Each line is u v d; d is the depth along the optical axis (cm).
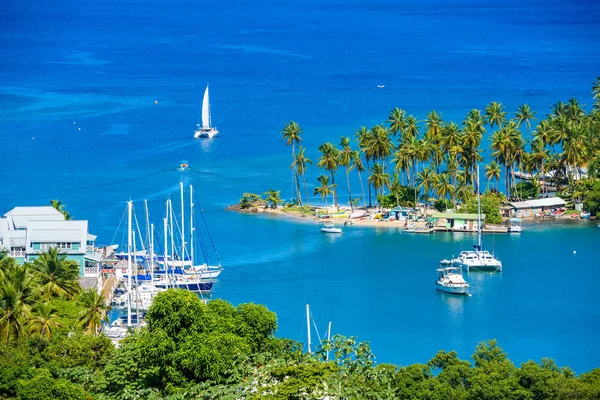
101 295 17538
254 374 12706
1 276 16788
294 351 14088
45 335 16100
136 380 13450
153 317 13275
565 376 13375
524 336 19900
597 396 12381
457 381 13175
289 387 12162
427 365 13812
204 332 13325
